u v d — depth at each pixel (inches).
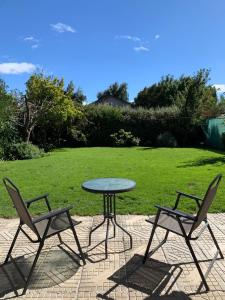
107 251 144.3
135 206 209.2
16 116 572.1
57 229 125.5
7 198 235.3
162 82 1467.8
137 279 119.9
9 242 156.4
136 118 747.4
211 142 688.4
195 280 118.3
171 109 749.3
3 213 200.7
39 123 645.3
